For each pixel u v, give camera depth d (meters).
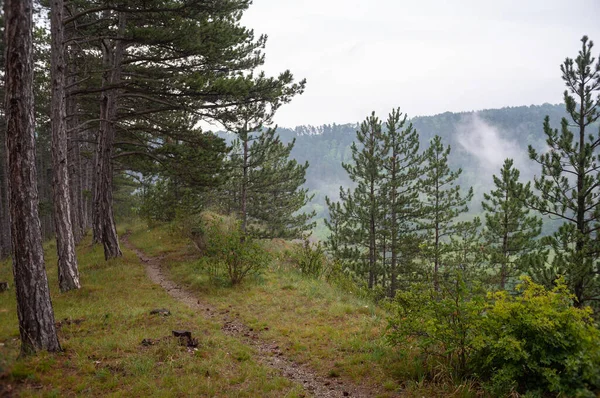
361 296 12.75
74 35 15.74
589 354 4.82
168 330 8.36
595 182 13.81
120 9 11.87
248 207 28.06
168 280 14.48
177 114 20.95
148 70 14.98
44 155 40.56
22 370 5.64
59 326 8.53
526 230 21.66
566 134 14.24
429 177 25.36
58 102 11.98
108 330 8.43
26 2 6.26
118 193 46.59
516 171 20.45
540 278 14.54
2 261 24.06
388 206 24.66
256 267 13.40
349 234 24.39
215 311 10.62
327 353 7.48
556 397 4.87
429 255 18.80
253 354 7.58
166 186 26.64
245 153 23.28
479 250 23.58
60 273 12.11
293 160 25.81
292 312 10.31
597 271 13.31
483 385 5.50
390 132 24.33
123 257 17.31
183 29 12.69
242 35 15.09
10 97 6.14
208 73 14.84
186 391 5.58
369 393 5.94
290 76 14.63
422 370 6.32
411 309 6.73
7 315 9.58
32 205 6.40
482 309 5.96
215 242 13.85
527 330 5.43
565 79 14.27
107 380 5.84
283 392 5.91
